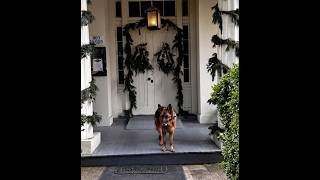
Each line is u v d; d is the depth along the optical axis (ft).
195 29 25.90
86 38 16.96
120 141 18.74
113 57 25.98
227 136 10.85
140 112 26.86
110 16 25.67
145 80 26.66
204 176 13.89
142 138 19.42
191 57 26.12
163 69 26.35
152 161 15.88
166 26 26.04
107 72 23.71
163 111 16.79
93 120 16.74
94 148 16.76
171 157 16.01
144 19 25.85
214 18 17.71
